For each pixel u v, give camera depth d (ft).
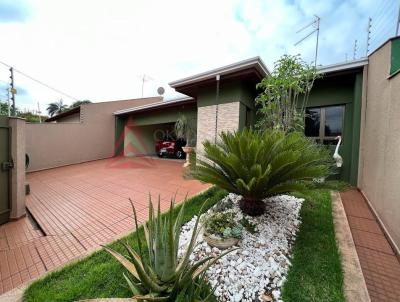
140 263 5.49
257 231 9.20
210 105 22.56
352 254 7.91
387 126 10.55
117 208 13.78
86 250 8.95
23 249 9.13
